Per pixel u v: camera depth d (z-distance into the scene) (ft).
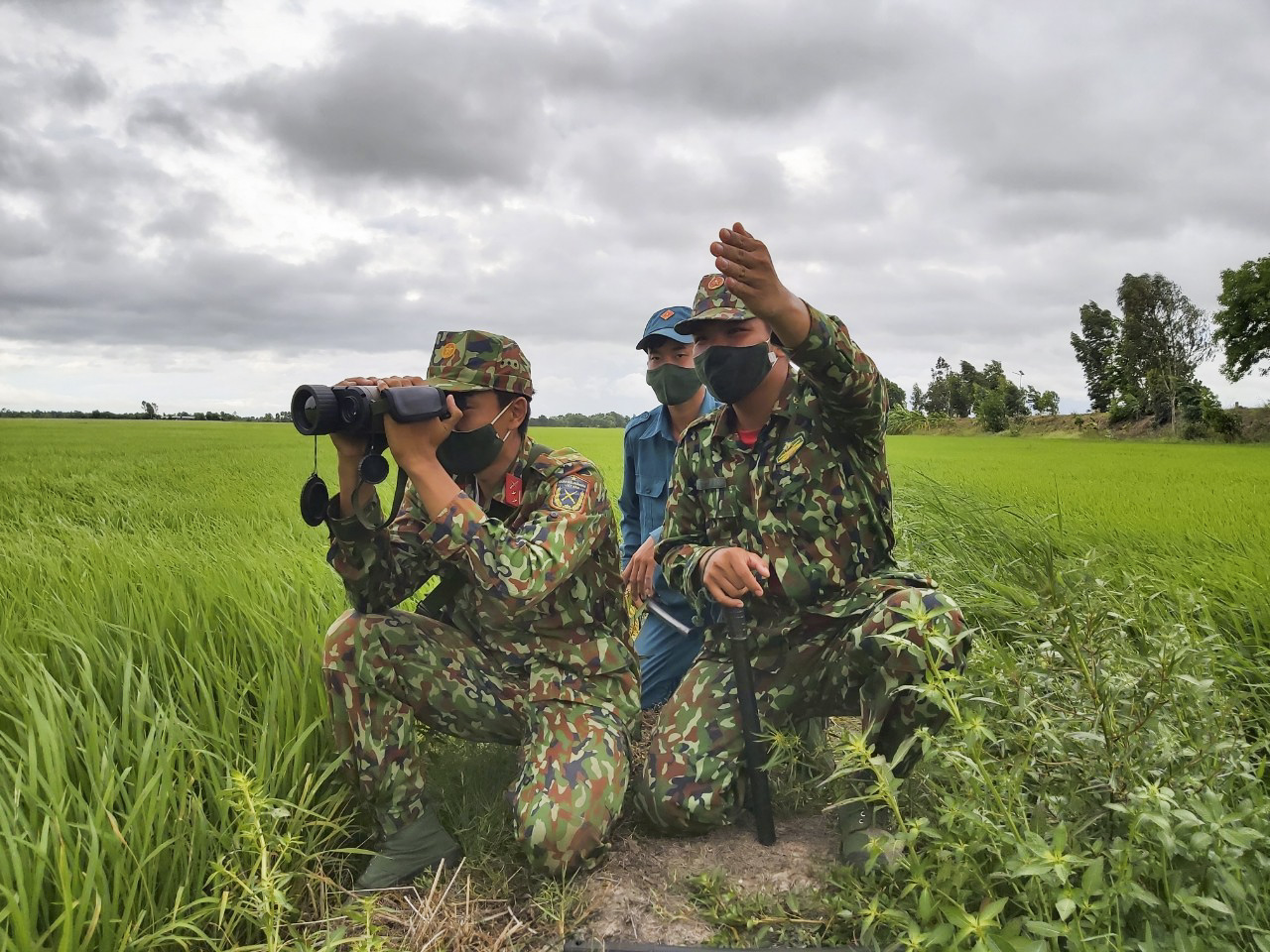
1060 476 46.50
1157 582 12.09
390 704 7.57
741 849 7.80
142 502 29.58
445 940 6.62
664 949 6.25
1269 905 5.32
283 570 13.05
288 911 6.64
